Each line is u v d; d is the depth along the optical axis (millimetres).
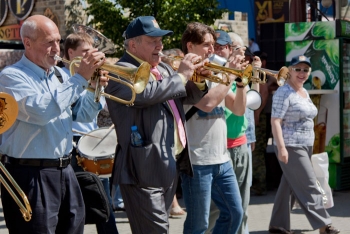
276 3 19922
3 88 4430
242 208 5750
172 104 5078
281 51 18406
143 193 4812
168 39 12344
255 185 9852
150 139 4824
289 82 7344
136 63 5031
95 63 4414
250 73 5289
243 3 20516
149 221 4828
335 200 9523
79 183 5242
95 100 4531
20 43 11438
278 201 7570
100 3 12406
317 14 12375
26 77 4477
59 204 4625
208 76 5242
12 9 15414
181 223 8070
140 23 4984
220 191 5629
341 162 9938
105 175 6406
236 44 7012
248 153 6402
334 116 9906
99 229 6004
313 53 10000
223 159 5609
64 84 4383
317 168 7535
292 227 7957
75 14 14484
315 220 7312
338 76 9836
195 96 5223
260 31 18891
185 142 5137
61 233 4777
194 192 5480
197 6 12461
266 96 9555
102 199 5281
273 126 7266
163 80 4805
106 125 8242
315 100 9930
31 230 4492
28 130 4488
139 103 4738
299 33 10070
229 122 6219
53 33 4539
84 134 6562
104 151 6477
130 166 4816
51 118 4375
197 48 5742
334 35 9797
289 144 7289
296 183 7340
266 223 8133
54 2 14500
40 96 4352
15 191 4516
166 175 4828
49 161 4555
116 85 4781
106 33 12500
